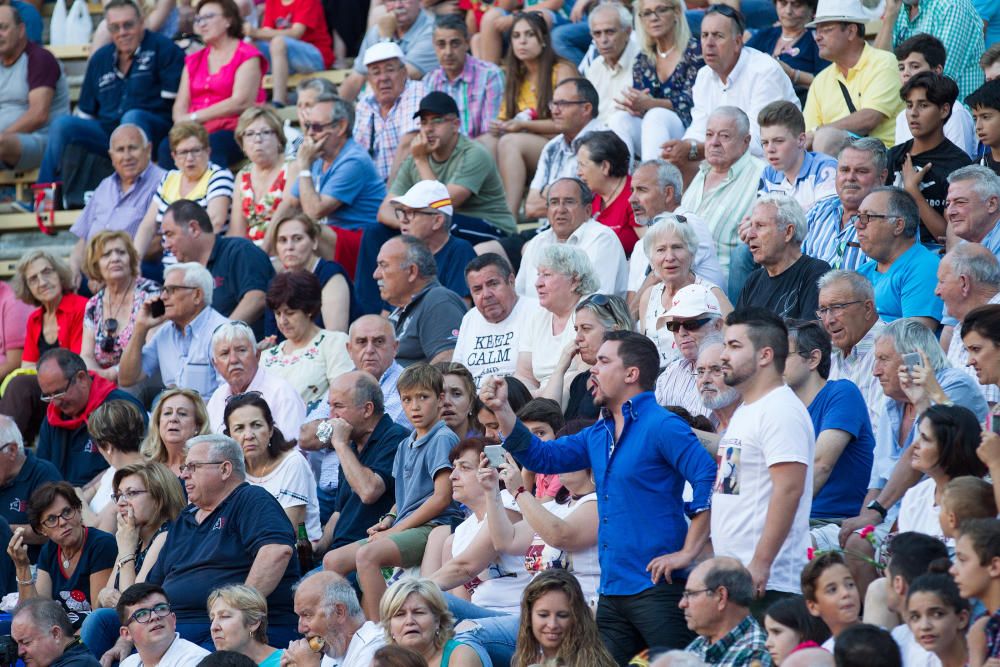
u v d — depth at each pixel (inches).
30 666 1130.7
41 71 2127.2
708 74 1670.8
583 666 942.4
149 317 1576.0
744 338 946.1
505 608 1107.9
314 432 1355.8
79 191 2010.3
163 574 1220.5
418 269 1489.9
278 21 2160.4
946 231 1362.0
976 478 883.4
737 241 1462.8
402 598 995.9
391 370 1418.6
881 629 781.9
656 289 1346.0
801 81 1750.7
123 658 1192.8
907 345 1065.5
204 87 2018.9
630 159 1690.5
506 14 1973.4
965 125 1492.4
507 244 1670.8
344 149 1774.1
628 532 978.1
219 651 1012.5
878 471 1097.4
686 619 938.1
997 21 1765.5
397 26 2049.7
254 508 1206.9
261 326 1641.2
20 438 1416.1
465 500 1145.4
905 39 1668.3
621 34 1790.1
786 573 931.3
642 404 985.5
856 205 1334.9
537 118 1861.5
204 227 1665.8
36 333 1712.6
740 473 943.0
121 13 2037.4
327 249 1684.3
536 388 1380.4
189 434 1368.1
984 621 789.2
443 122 1702.8
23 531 1296.8
